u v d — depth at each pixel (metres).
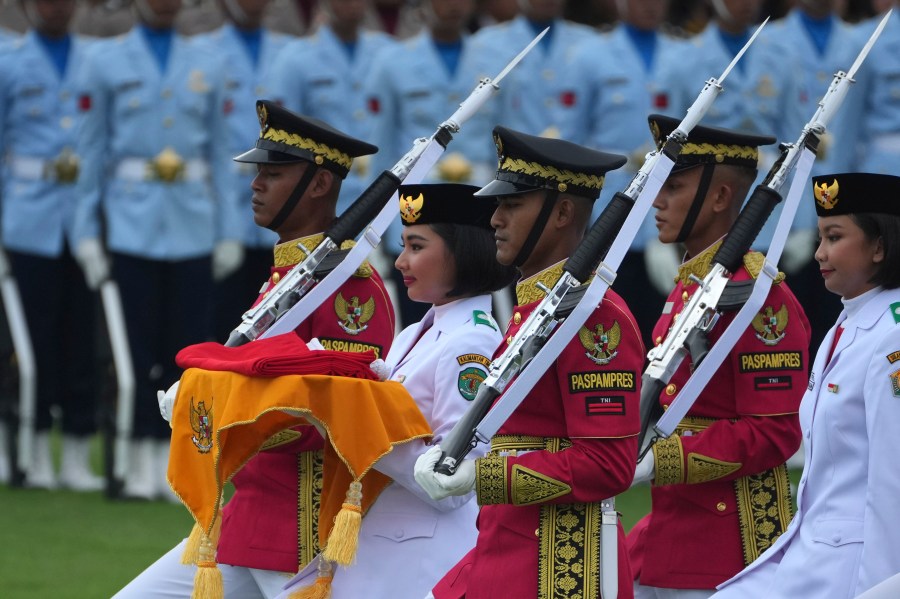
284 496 24.12
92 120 44.12
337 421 21.44
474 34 53.84
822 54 49.00
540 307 19.78
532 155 20.19
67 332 46.69
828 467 20.50
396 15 57.94
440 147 24.22
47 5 46.75
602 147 48.06
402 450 21.97
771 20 53.56
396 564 22.66
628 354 19.70
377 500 22.88
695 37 51.09
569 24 54.47
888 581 18.59
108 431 43.59
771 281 22.27
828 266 20.66
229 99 45.91
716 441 22.25
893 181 20.17
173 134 44.16
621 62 47.81
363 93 49.81
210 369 22.02
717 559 22.89
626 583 20.19
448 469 19.41
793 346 22.58
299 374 21.45
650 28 48.31
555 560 19.80
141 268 43.69
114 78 44.03
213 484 22.08
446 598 20.91
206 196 44.75
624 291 47.03
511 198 20.44
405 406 21.92
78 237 44.03
